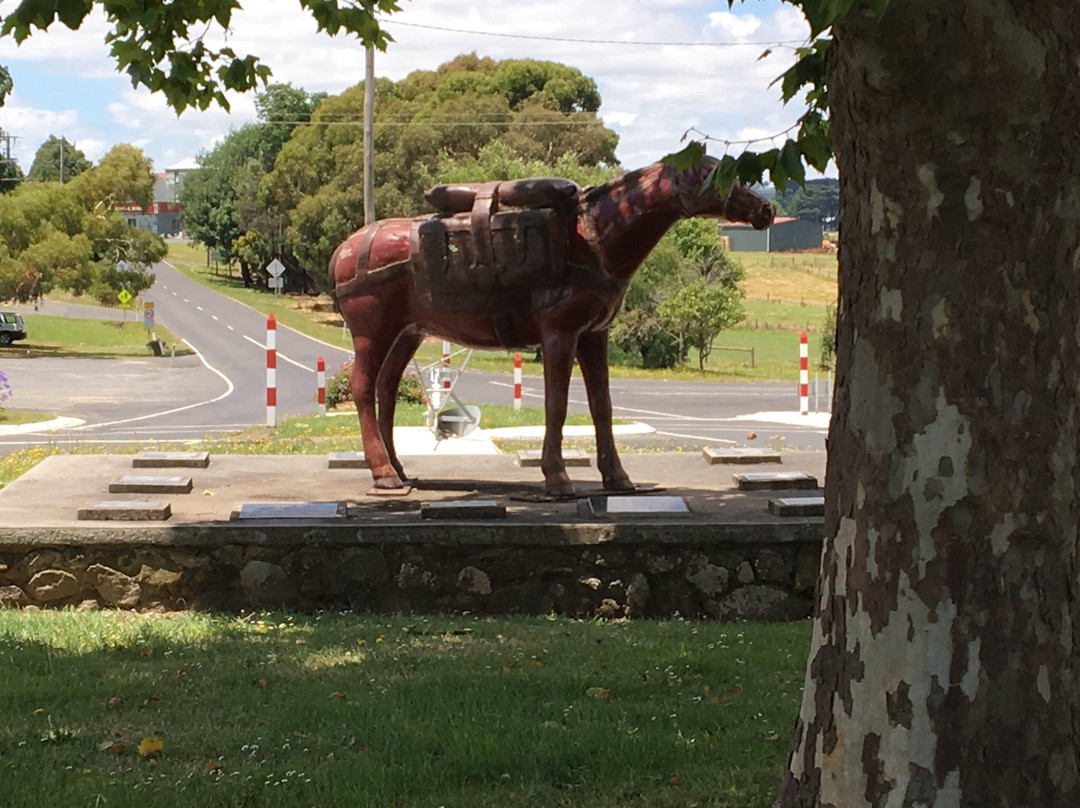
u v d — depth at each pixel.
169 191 171.50
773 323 61.44
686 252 47.41
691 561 8.42
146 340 57.28
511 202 9.05
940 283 3.59
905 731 3.65
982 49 3.41
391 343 9.80
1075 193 3.58
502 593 8.40
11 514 8.71
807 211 96.25
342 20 8.72
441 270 9.17
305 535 8.30
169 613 8.27
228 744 5.28
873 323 3.72
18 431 23.28
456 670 6.52
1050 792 3.61
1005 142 3.51
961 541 3.61
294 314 72.88
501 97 59.28
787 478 9.89
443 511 8.58
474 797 4.73
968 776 3.62
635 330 44.44
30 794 4.65
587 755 5.12
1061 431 3.61
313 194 63.81
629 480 9.79
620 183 9.03
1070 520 3.63
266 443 18.09
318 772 4.93
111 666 6.60
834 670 3.83
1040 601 3.61
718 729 5.57
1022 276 3.56
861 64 3.51
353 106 64.38
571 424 21.75
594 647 7.19
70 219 58.09
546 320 9.15
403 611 8.36
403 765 5.00
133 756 5.18
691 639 7.48
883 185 3.65
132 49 8.62
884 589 3.69
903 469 3.65
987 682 3.61
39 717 5.70
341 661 6.78
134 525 8.32
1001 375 3.57
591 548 8.39
